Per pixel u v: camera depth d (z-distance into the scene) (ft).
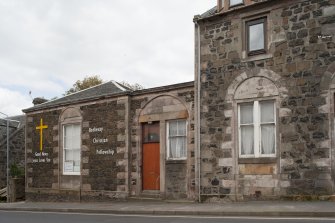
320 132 48.03
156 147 63.77
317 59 48.83
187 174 59.00
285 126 50.44
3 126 105.19
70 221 44.68
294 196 49.01
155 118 63.52
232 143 54.34
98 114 70.54
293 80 50.31
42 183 78.64
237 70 54.75
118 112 67.51
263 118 52.80
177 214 47.14
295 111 49.90
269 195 50.96
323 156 47.62
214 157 55.72
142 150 65.21
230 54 55.52
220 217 42.29
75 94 79.61
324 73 48.26
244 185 53.06
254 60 53.36
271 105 52.37
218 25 56.95
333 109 47.60
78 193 72.02
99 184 69.10
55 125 77.36
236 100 54.60
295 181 49.21
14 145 103.19
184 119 60.85
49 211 60.90
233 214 43.39
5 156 100.99
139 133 65.36
